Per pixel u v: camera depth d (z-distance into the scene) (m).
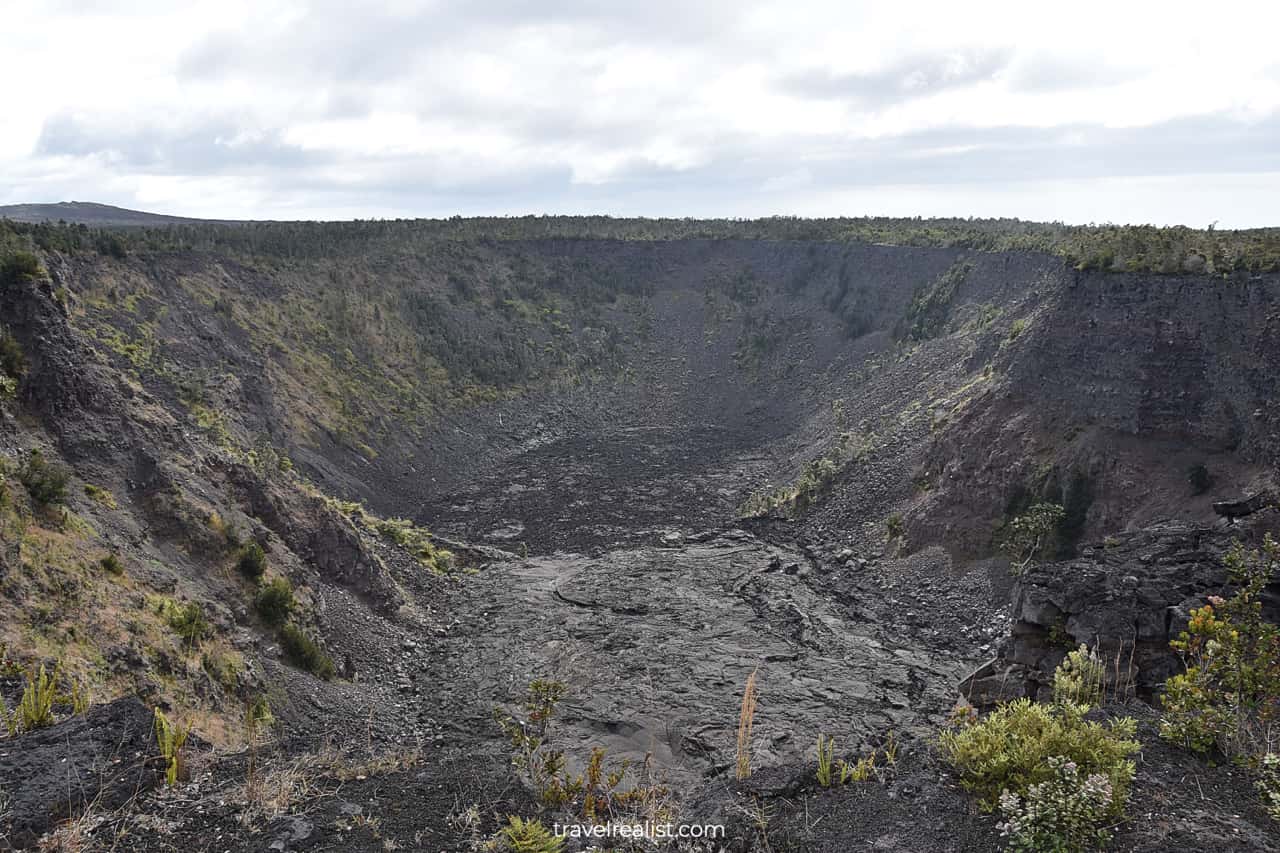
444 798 11.23
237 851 9.63
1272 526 22.17
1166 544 23.28
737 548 60.38
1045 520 44.31
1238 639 13.20
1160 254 48.78
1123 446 46.06
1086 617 21.02
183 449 38.78
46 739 11.38
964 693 23.89
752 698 13.01
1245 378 41.75
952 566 49.53
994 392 57.44
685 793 12.42
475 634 43.16
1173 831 9.42
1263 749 11.27
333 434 77.56
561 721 32.72
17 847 9.20
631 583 52.06
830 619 46.59
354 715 30.83
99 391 36.44
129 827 9.91
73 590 24.70
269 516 40.66
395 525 56.50
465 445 92.31
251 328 82.56
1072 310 52.38
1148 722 12.49
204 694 25.39
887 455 65.75
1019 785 10.16
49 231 68.50
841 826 10.26
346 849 9.81
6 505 25.91
